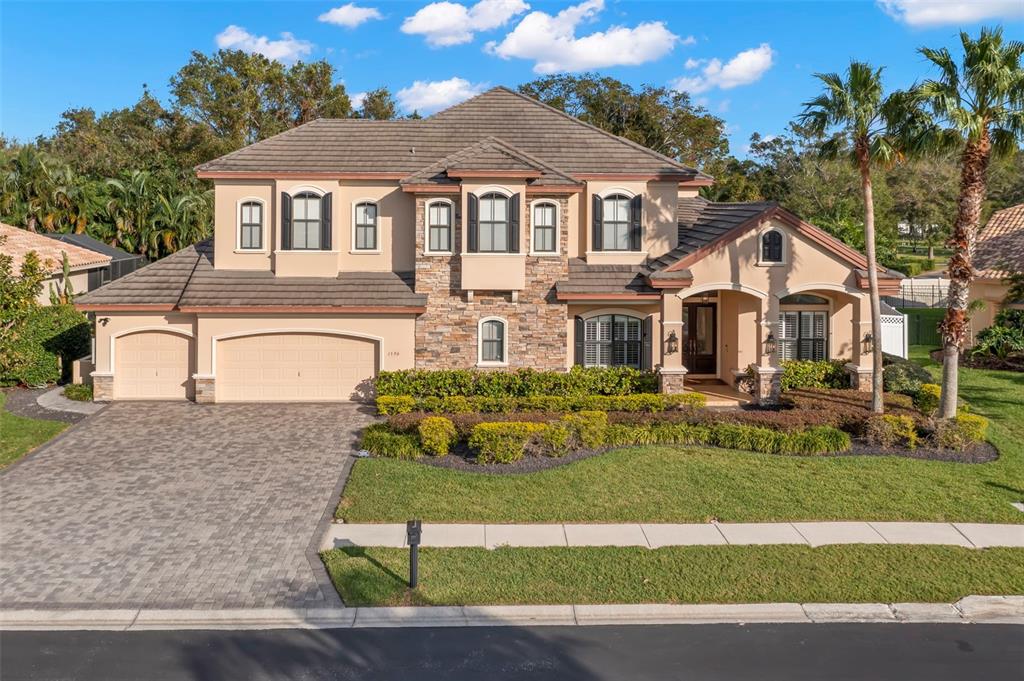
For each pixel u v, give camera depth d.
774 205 22.81
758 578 11.97
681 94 60.25
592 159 25.41
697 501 15.29
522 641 10.32
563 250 24.16
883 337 29.02
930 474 16.78
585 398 21.98
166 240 50.28
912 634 10.55
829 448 18.27
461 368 24.22
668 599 11.35
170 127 65.12
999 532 14.01
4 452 18.33
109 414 22.12
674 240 25.27
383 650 10.09
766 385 23.19
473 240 23.69
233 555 12.79
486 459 17.30
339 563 12.40
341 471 17.05
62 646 10.14
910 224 76.44
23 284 21.05
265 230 25.02
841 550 13.04
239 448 18.69
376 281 24.66
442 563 12.46
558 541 13.48
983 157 18.91
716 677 9.43
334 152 25.41
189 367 24.28
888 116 19.48
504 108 27.55
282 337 24.11
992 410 22.44
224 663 9.75
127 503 15.11
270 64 65.38
